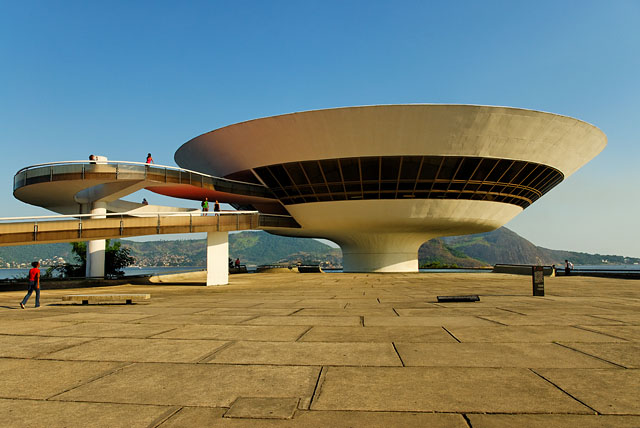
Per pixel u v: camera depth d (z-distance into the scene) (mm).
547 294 15859
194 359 5559
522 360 5383
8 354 5879
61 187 25750
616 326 7973
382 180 30141
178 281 29938
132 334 7402
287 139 29250
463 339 6766
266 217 34344
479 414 3566
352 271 40125
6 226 18797
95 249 28250
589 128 30062
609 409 3660
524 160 29516
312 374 4824
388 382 4492
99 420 3477
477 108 26641
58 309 11555
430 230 36031
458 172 29625
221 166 34031
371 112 26984
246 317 9555
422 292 17062
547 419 3445
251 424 3373
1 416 3570
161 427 3322
